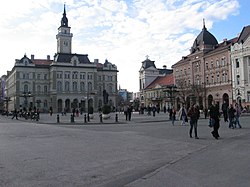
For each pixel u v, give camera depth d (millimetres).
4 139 18812
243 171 8758
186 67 89688
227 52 72188
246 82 67312
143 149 13875
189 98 74500
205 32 83375
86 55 128250
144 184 7613
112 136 20078
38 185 7785
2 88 170125
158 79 117625
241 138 17031
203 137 18484
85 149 14023
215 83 76375
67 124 36156
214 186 7262
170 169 9289
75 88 123125
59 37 128250
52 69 119750
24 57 122500
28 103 120062
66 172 9258
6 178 8523
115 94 135750
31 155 12414
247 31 70875
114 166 10117
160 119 41781
